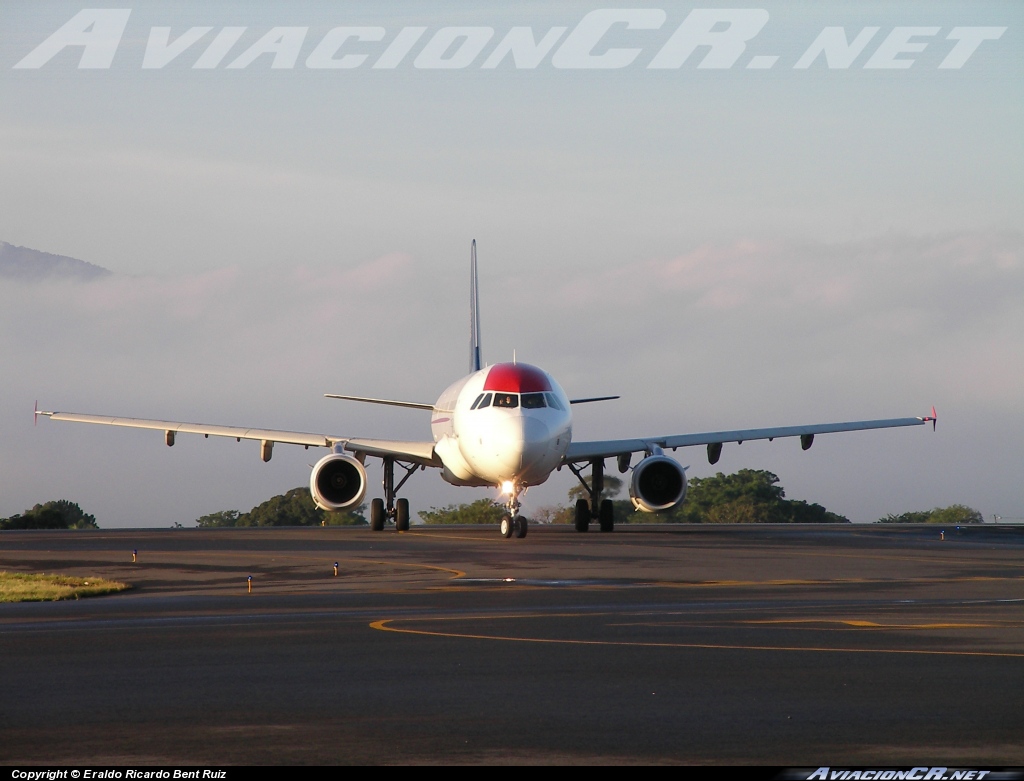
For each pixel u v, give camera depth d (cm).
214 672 3712
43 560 8956
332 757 2662
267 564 8494
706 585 6850
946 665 3784
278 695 3331
